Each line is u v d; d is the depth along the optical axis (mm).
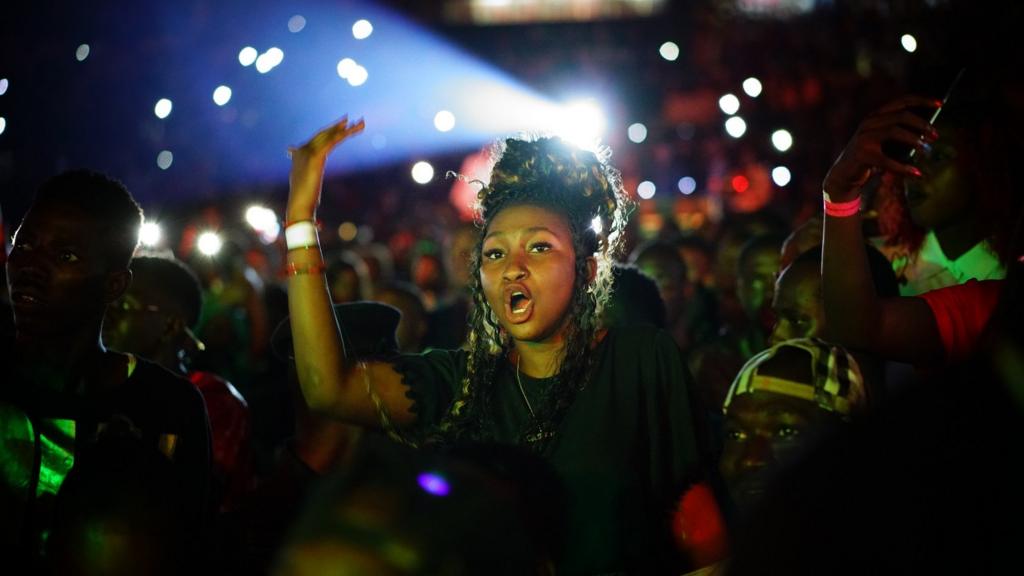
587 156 2660
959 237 3635
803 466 1319
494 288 2553
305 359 2547
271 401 5281
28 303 2684
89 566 2500
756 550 1287
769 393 2883
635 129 19281
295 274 2562
